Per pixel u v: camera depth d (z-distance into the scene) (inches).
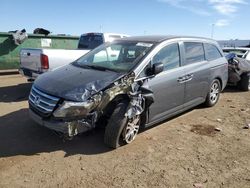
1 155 194.9
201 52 289.6
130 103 202.4
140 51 231.1
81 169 180.2
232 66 404.2
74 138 221.5
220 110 312.5
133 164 188.5
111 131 200.8
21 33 526.6
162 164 190.4
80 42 489.7
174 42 253.8
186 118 282.0
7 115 273.3
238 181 174.2
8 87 406.6
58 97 192.9
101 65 233.3
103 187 163.0
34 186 162.1
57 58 347.3
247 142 230.2
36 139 220.2
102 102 194.1
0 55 518.3
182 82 252.1
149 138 229.3
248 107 330.3
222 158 202.1
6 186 161.2
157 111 232.2
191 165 190.9
